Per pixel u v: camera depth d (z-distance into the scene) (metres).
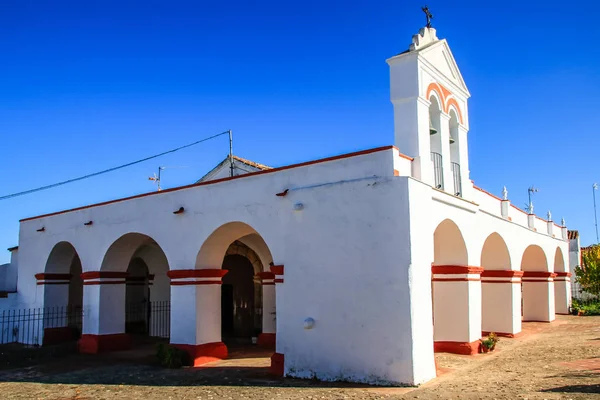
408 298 9.99
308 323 10.95
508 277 17.03
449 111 13.70
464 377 10.48
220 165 18.69
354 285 10.59
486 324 17.17
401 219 10.23
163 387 10.65
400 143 11.83
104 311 15.82
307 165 11.57
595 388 8.40
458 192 13.91
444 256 13.75
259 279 18.88
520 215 19.39
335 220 10.99
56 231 17.78
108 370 12.87
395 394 9.13
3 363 14.22
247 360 13.58
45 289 18.03
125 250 16.12
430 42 12.89
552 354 12.98
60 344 17.06
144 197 14.85
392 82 12.17
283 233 11.71
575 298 28.14
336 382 10.46
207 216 13.23
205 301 13.40
